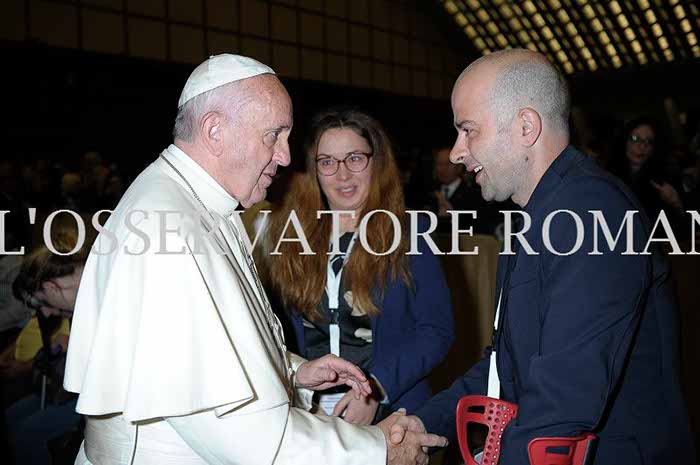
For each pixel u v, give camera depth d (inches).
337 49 457.1
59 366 103.7
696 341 127.8
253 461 54.2
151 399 51.7
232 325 56.1
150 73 358.3
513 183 60.2
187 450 56.2
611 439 55.0
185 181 60.1
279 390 55.9
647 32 487.5
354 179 87.4
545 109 58.6
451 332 86.3
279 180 90.4
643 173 139.0
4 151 308.8
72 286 103.2
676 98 504.7
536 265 56.8
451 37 528.7
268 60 415.5
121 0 346.9
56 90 324.2
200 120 60.2
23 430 102.6
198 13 380.5
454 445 81.3
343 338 85.4
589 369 50.7
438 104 518.6
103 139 343.0
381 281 84.4
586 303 51.6
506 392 64.6
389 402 80.4
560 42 518.6
